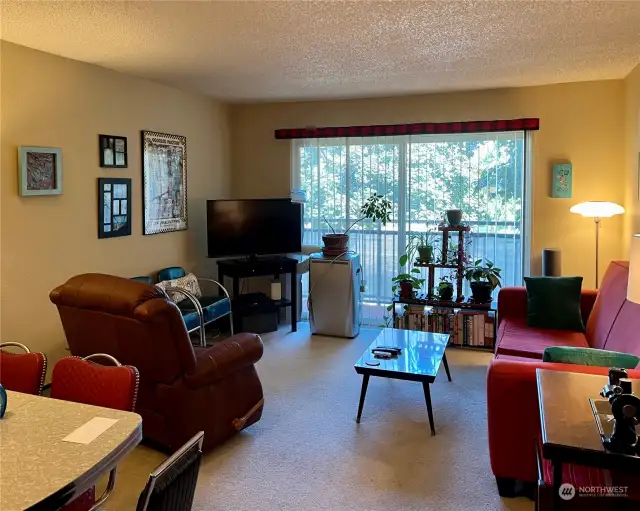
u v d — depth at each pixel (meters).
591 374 2.24
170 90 4.88
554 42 3.38
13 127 3.40
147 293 2.60
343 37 3.24
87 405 1.82
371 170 5.46
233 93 5.19
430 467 2.75
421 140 5.28
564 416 1.82
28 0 2.59
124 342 2.72
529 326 3.96
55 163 3.69
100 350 2.86
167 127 4.86
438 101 5.14
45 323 3.69
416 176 5.32
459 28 3.07
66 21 2.93
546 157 4.85
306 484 2.59
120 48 3.49
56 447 1.51
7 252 3.40
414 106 5.22
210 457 2.86
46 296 3.69
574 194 4.80
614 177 4.67
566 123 4.77
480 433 3.14
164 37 3.23
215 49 3.52
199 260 5.46
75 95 3.85
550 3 2.66
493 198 5.10
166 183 4.88
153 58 3.77
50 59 3.63
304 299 5.85
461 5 2.69
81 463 1.42
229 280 5.82
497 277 4.77
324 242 5.18
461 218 4.98
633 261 2.22
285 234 5.48
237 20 2.92
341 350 4.76
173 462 1.44
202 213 5.46
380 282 5.54
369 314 5.61
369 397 3.69
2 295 3.39
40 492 1.28
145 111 4.57
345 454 2.89
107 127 4.16
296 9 2.73
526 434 2.38
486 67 4.06
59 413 1.75
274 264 5.24
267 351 4.74
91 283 2.78
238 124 5.87
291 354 4.65
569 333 3.80
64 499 1.30
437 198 5.27
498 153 5.05
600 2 2.65
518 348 3.44
